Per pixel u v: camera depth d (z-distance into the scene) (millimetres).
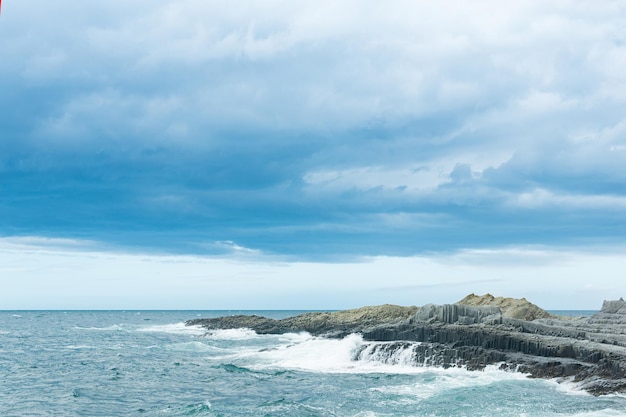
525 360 42875
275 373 47156
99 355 64688
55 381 45562
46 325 144375
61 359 60969
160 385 43000
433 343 49844
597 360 40469
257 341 81062
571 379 38281
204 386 42219
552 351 43656
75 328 126375
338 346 55156
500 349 46594
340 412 31484
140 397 38469
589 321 59719
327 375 45719
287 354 56031
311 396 36656
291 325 93875
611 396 33781
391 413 30766
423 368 46688
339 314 93625
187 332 106562
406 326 55312
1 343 82938
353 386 39969
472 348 46469
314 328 89562
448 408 31531
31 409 35062
